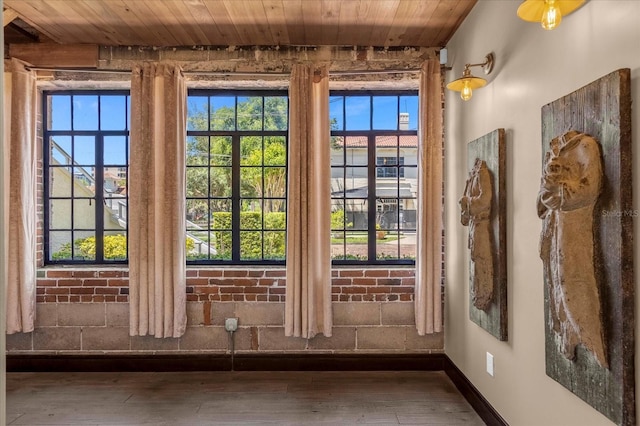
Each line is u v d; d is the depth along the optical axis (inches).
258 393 108.7
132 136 117.3
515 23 79.4
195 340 123.6
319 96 119.6
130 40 120.7
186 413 98.1
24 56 121.9
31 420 94.8
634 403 50.3
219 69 124.6
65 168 132.4
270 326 123.9
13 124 115.0
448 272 119.7
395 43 123.3
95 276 123.0
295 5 100.4
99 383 115.0
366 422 94.0
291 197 117.0
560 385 64.8
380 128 133.4
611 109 51.7
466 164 105.3
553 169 56.0
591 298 54.1
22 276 116.1
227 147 133.4
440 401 104.0
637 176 49.8
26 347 122.9
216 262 132.1
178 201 117.4
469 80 87.2
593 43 57.3
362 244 133.0
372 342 124.3
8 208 115.3
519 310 78.1
